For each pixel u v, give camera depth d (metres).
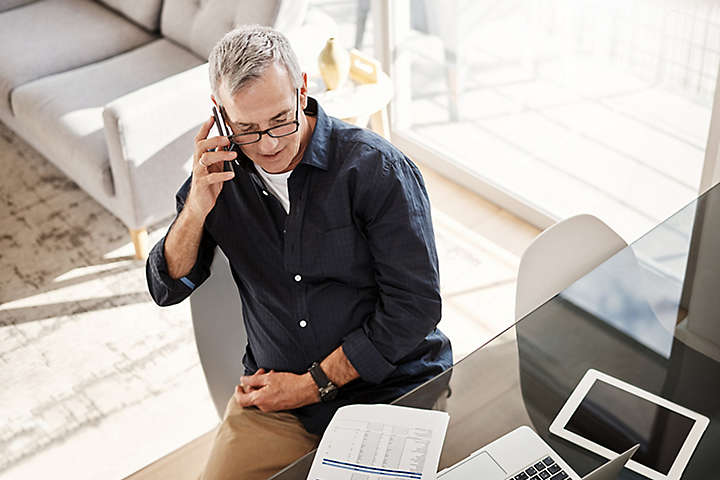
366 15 3.15
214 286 1.84
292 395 1.70
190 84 2.74
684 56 2.24
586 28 2.45
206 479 1.68
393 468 1.27
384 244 1.62
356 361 1.66
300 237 1.65
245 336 1.91
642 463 1.28
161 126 2.71
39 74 3.25
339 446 1.32
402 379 1.71
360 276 1.69
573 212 2.80
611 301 1.61
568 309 1.59
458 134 3.06
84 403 2.41
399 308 1.63
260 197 1.65
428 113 3.14
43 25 3.54
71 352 2.58
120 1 3.55
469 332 2.50
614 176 2.61
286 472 1.32
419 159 3.26
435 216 2.98
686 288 1.63
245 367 1.84
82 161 2.85
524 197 2.91
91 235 3.06
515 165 2.90
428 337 1.75
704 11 2.13
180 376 2.47
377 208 1.61
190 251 1.73
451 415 1.39
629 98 2.44
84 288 2.82
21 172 3.42
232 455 1.68
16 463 2.26
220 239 1.72
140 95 2.69
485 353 1.51
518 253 2.79
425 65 3.05
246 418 1.74
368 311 1.71
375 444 1.31
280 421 1.73
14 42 3.41
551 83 2.63
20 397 2.45
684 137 2.35
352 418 1.37
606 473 1.24
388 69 3.19
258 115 1.47
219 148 1.56
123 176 2.73
